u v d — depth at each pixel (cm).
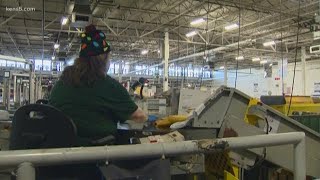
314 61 1925
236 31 1486
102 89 147
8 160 96
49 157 101
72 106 145
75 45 1730
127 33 1586
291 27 1366
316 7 1092
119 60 2402
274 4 1098
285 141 146
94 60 147
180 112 473
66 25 1334
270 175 257
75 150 105
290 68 2036
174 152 122
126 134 186
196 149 126
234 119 222
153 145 118
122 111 150
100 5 1107
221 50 1738
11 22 1391
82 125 144
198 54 1805
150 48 2000
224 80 2442
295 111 461
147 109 523
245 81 2647
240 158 218
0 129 315
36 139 135
